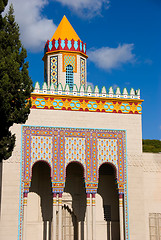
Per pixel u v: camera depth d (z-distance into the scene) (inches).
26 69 688.4
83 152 943.7
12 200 882.1
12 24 711.1
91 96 979.3
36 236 958.4
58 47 1075.3
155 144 2038.6
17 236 868.6
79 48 1089.4
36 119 933.8
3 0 702.5
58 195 914.1
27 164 905.5
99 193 1029.8
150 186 997.2
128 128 986.7
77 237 1010.1
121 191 949.2
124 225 938.1
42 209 986.1
